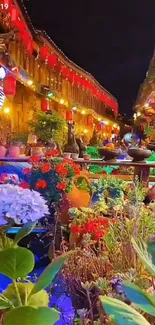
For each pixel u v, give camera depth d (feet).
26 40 21.86
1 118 27.50
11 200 3.54
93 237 5.99
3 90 20.98
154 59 32.45
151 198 8.38
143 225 5.25
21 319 3.50
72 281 5.27
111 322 3.71
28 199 3.59
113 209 7.13
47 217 8.84
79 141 16.49
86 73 49.57
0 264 3.67
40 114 18.84
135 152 12.19
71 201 8.91
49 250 8.13
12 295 3.89
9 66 20.83
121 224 5.41
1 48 20.26
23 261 3.67
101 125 77.20
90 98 74.38
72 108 53.52
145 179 11.99
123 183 9.16
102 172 13.92
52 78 44.73
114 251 5.26
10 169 12.24
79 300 5.20
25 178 10.27
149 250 3.68
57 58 36.68
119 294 4.06
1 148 13.33
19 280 4.58
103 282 4.35
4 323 3.52
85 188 9.29
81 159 14.23
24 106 34.06
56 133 18.33
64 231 8.19
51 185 9.14
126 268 4.87
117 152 13.15
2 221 3.54
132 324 3.04
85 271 5.27
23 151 16.85
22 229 3.78
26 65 33.86
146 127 29.76
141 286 4.03
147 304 3.27
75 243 6.03
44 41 31.78
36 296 3.93
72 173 9.52
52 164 9.59
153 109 34.68
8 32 20.02
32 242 8.79
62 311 5.42
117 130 90.43
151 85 34.30
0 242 3.84
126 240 5.15
